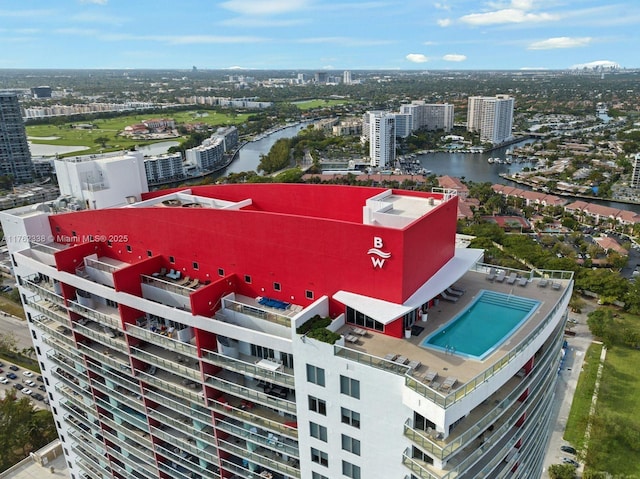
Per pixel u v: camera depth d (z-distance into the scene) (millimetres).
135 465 64062
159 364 52562
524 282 56469
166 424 56188
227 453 53750
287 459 50156
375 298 46000
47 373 71688
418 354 42719
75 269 60250
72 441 75250
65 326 62281
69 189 73312
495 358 42281
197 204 66062
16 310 179750
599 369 132625
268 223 49219
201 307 48406
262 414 49281
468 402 36281
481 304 52031
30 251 64188
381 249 44156
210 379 49812
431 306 51406
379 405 39219
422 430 38375
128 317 53969
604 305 169500
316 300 49281
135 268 54688
